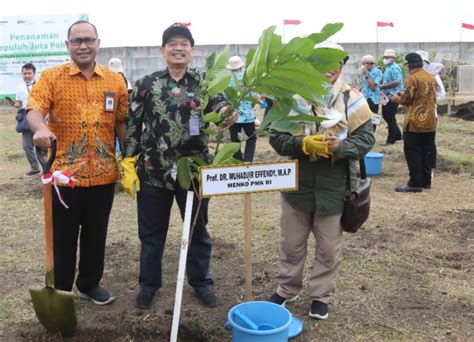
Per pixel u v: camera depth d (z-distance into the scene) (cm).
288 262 356
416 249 483
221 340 332
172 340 301
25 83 816
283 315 299
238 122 824
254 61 283
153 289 373
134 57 1852
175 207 628
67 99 321
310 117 290
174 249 494
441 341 328
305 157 331
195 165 326
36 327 350
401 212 602
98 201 345
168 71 340
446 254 471
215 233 530
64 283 353
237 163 313
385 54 1014
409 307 372
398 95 689
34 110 306
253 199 665
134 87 343
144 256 364
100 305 378
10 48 1541
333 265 345
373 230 537
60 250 344
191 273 377
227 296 393
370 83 1002
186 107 335
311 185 332
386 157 931
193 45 338
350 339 331
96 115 329
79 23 318
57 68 322
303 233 348
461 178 778
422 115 676
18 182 781
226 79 299
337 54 271
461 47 2134
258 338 276
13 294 399
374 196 678
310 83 268
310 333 338
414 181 698
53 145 293
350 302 380
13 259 469
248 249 321
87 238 360
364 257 462
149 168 346
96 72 328
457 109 1567
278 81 277
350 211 335
